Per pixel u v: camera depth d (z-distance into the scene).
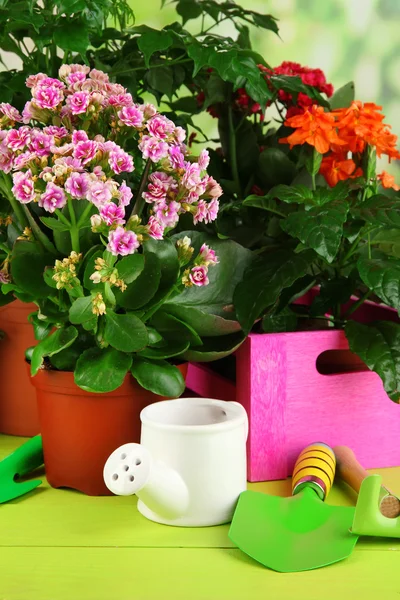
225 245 1.14
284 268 1.12
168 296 1.08
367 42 1.79
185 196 1.05
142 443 1.04
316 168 1.18
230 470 1.03
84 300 1.04
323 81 1.32
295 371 1.12
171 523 1.03
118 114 1.04
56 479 1.10
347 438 1.15
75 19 1.15
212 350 1.13
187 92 1.76
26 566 0.96
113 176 1.10
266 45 1.75
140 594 0.92
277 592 0.92
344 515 1.02
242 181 1.34
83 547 0.99
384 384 1.09
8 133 1.01
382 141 1.17
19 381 1.22
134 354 1.08
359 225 1.16
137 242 1.01
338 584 0.94
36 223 1.08
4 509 1.06
